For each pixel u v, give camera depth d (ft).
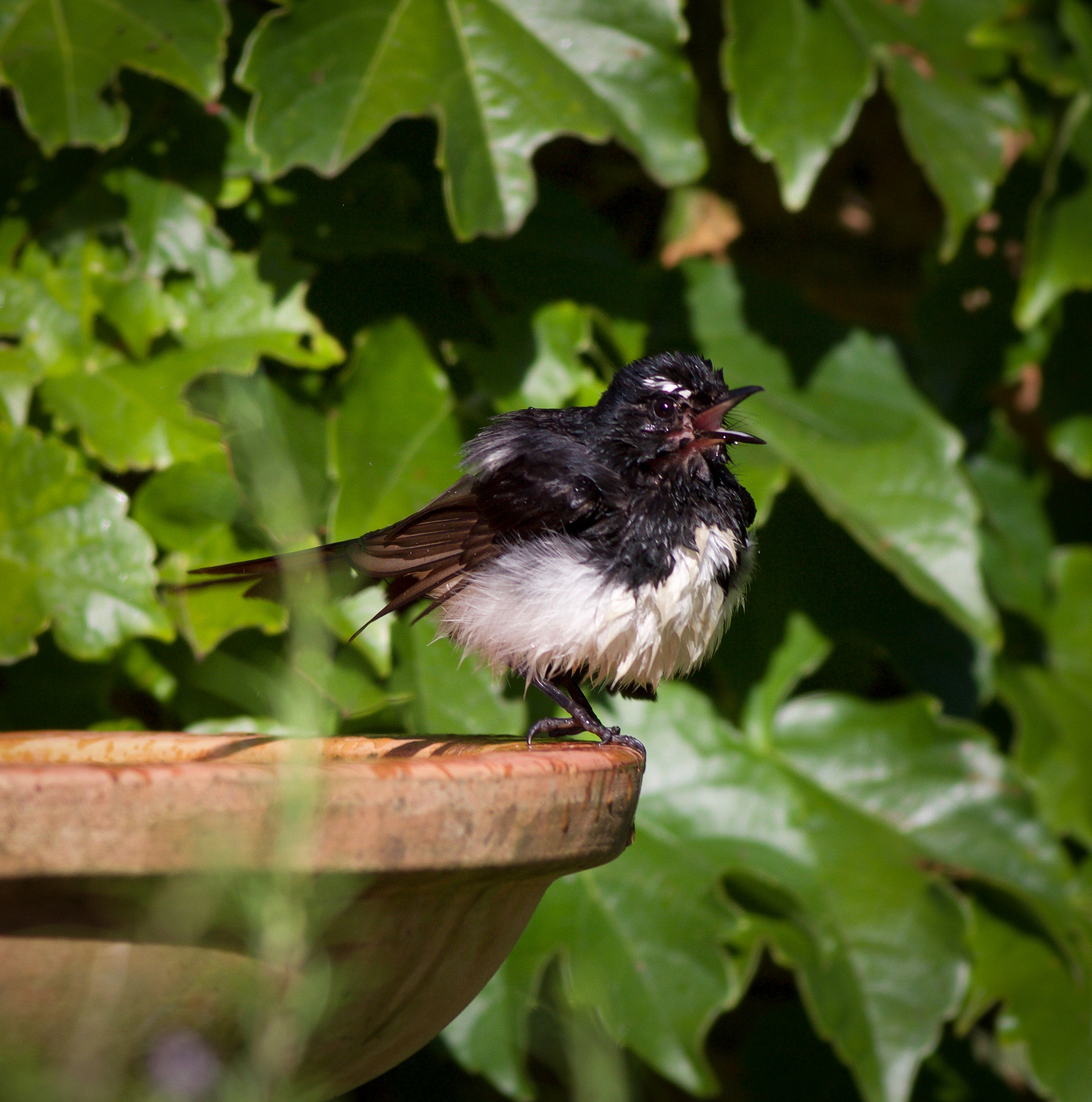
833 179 37.35
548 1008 23.22
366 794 11.82
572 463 19.99
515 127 24.00
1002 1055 34.40
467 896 13.44
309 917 12.12
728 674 29.12
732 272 29.96
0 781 10.49
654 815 27.37
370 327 25.72
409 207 27.35
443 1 24.38
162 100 25.62
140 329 25.09
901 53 27.86
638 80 24.80
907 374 29.32
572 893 25.72
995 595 33.19
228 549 24.63
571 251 27.94
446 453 25.39
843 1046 26.35
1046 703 32.53
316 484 25.55
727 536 20.74
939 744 29.71
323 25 23.49
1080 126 29.76
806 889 27.32
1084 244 29.81
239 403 20.11
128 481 26.84
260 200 25.99
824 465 27.76
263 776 11.37
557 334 26.58
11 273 25.12
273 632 24.14
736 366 29.01
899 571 26.78
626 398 20.80
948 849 28.99
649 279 29.78
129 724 25.62
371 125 23.38
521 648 19.72
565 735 21.53
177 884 11.08
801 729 29.84
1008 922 28.94
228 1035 12.21
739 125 26.16
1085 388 34.17
